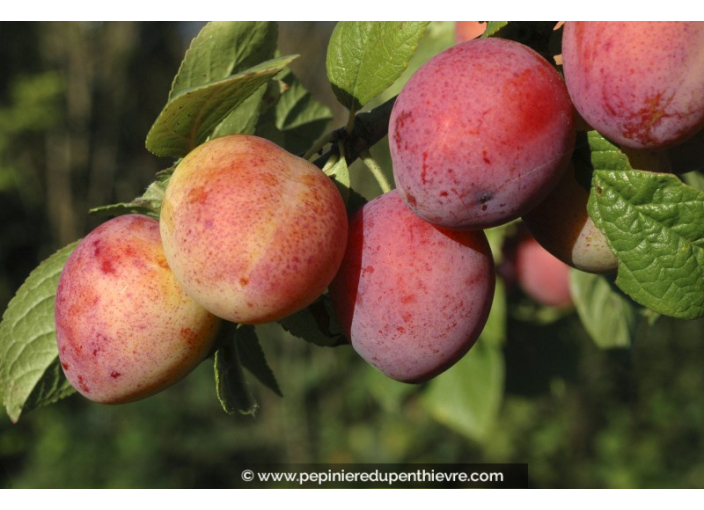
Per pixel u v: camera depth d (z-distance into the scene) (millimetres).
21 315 322
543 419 1228
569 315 603
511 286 562
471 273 282
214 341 294
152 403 1265
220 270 261
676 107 255
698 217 269
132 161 1727
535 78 260
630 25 253
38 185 1616
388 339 282
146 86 1729
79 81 1649
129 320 281
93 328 283
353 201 299
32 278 323
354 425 1323
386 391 671
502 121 257
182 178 269
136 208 294
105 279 284
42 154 1630
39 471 1129
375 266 281
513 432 1216
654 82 252
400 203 285
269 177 265
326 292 305
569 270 513
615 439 1191
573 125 265
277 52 315
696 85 253
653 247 272
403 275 278
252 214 261
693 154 296
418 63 463
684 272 271
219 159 268
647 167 279
